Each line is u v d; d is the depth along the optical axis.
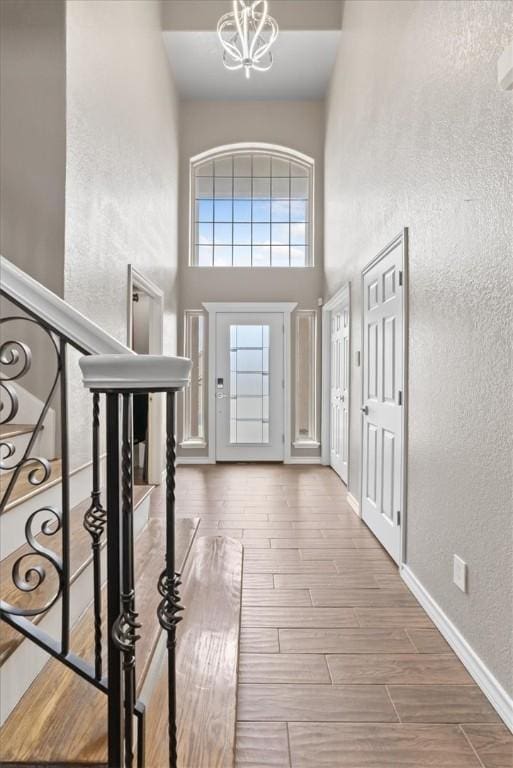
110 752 0.98
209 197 6.27
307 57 5.23
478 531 1.77
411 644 2.00
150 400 4.79
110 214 3.13
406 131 2.63
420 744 1.46
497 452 1.64
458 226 1.95
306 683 1.74
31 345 2.41
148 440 4.79
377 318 3.26
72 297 2.53
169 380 0.93
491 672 1.67
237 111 6.06
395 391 2.83
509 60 1.40
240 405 6.08
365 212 3.68
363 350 3.68
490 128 1.69
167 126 5.14
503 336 1.61
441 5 2.13
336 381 5.41
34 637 1.08
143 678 1.40
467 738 1.49
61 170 2.43
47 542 1.77
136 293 4.67
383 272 3.11
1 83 2.45
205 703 1.50
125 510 0.98
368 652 1.93
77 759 1.10
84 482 2.40
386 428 3.02
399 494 2.73
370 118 3.52
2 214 2.44
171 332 5.43
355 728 1.52
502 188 1.62
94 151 2.83
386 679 1.77
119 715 0.98
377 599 2.38
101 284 2.98
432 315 2.23
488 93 1.71
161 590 1.01
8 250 2.44
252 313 6.08
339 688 1.71
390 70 2.96
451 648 1.96
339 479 5.10
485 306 1.73
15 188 2.44
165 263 5.04
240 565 2.65
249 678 1.76
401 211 2.73
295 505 4.06
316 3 4.90
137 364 0.91
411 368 2.54
